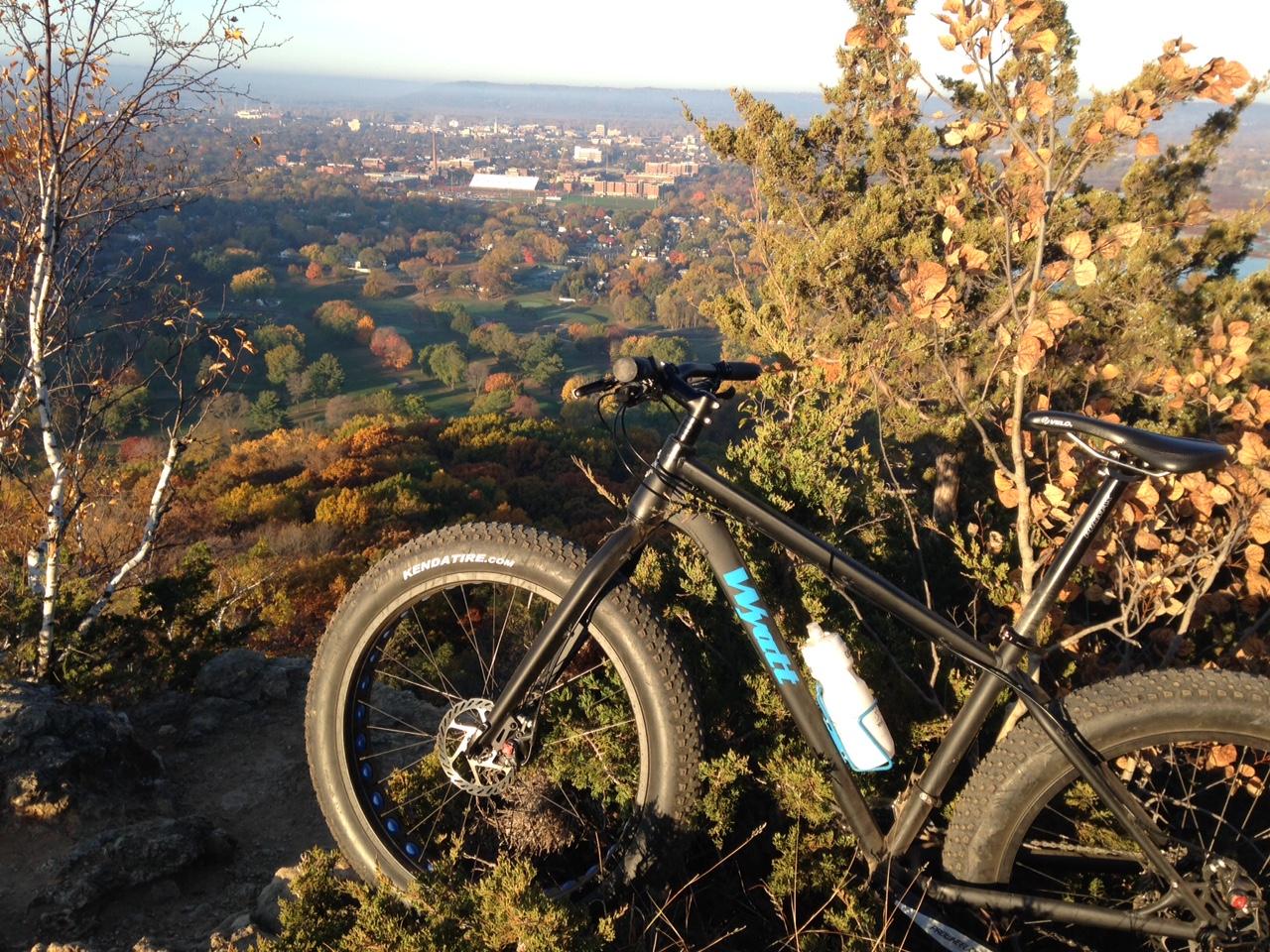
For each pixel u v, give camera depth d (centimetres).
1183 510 267
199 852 240
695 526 176
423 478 3178
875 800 193
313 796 301
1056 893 180
